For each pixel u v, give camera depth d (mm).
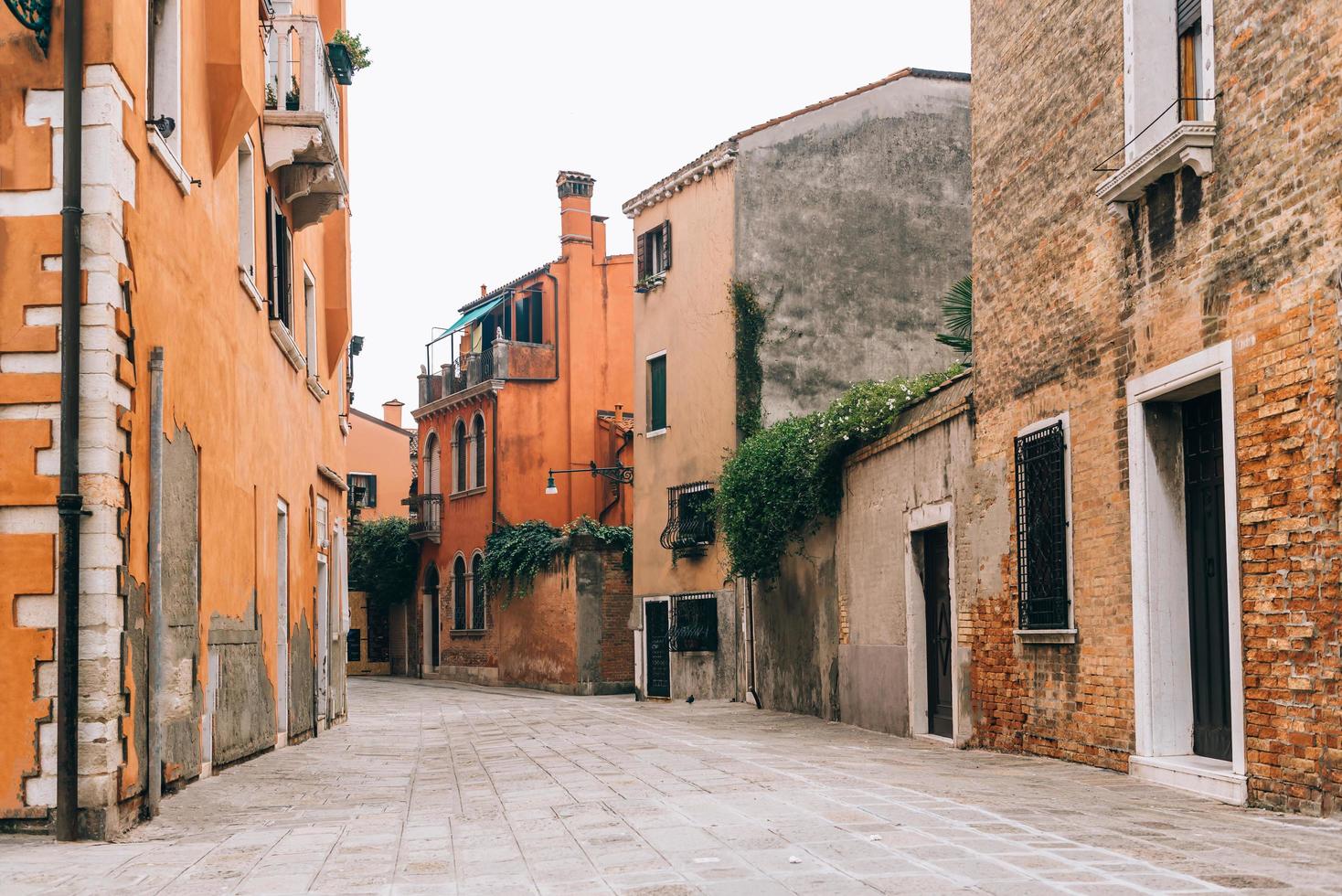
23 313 7887
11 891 6078
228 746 11805
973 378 13203
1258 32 8133
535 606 35656
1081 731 10695
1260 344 8078
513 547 36469
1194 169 8750
